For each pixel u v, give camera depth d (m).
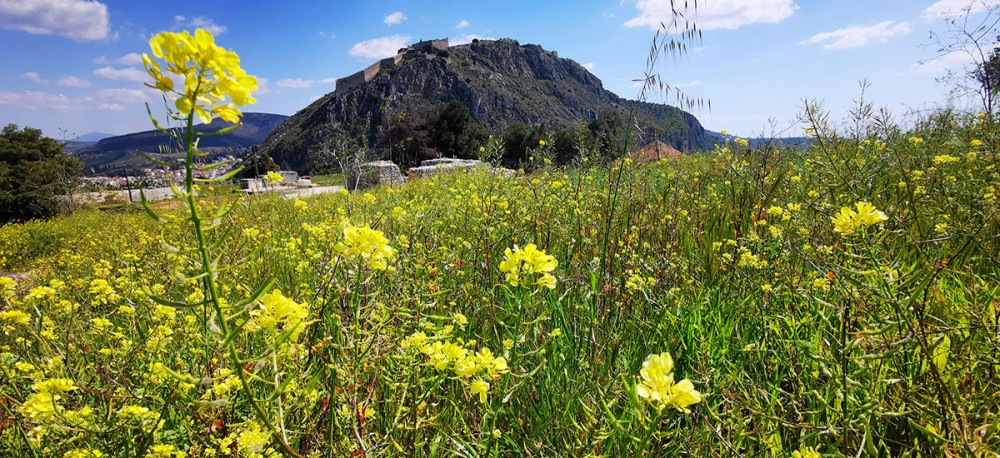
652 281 2.91
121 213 14.10
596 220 4.51
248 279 3.41
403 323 2.22
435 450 1.76
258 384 1.79
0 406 1.70
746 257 2.91
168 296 3.21
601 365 2.19
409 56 118.12
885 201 3.65
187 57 0.89
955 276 2.58
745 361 2.32
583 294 2.92
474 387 1.57
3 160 39.22
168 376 1.82
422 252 3.30
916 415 1.77
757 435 1.86
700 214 4.47
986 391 1.75
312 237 3.76
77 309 2.51
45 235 11.96
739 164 5.50
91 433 1.64
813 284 2.25
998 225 3.15
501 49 144.88
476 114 108.94
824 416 1.89
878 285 1.78
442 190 7.18
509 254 1.82
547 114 121.88
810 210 3.16
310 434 1.69
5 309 2.56
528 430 2.05
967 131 5.66
